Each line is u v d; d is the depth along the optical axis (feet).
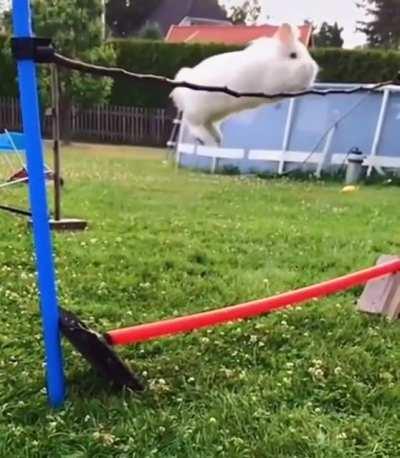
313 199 31.71
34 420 9.13
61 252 18.37
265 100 7.95
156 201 28.94
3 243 19.36
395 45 151.53
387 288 13.61
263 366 11.12
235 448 8.38
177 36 90.07
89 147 62.90
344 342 12.25
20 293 14.51
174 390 10.01
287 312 13.37
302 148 42.29
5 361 10.93
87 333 9.48
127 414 9.19
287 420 9.11
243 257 18.60
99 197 29.17
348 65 61.41
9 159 35.91
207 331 12.33
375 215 27.14
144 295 14.84
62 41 61.46
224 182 37.37
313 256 19.06
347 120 41.75
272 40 8.05
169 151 51.39
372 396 9.93
